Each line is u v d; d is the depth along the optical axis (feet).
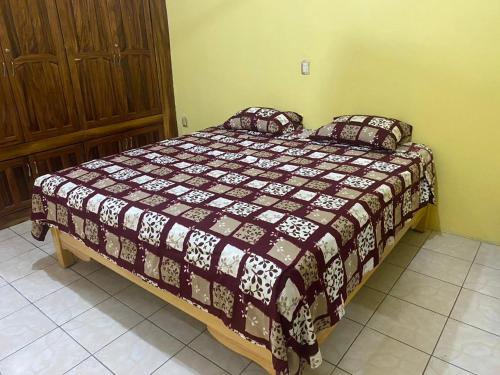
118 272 6.77
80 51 10.70
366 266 5.90
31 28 9.63
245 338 4.81
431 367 5.50
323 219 5.40
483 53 7.55
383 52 8.74
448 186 8.79
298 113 10.66
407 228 8.00
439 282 7.35
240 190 6.56
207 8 11.43
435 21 7.90
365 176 7.00
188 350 5.98
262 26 10.48
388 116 9.14
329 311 5.00
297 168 7.55
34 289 7.52
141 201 6.27
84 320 6.66
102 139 11.77
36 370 5.65
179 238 5.30
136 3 11.71
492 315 6.45
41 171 10.55
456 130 8.30
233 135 10.32
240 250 4.79
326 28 9.38
